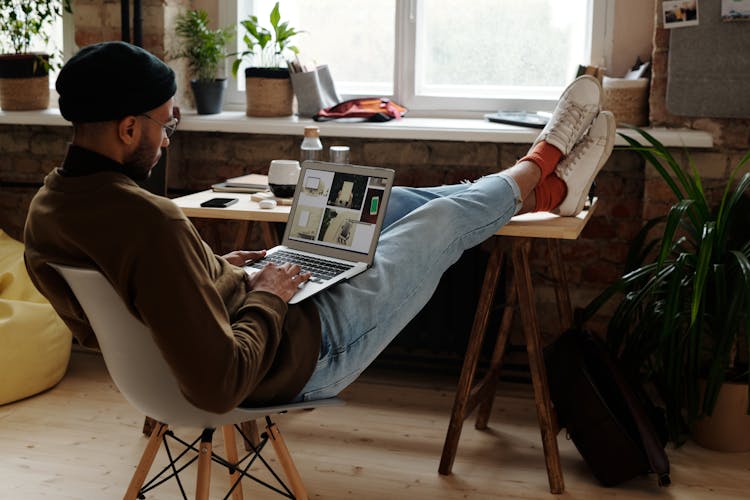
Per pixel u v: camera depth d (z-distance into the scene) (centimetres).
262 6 394
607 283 357
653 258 338
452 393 336
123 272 154
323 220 229
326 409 317
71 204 160
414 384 345
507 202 245
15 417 304
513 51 373
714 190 331
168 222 155
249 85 370
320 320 197
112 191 158
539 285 361
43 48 414
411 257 221
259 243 389
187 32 379
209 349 155
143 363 168
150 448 203
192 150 386
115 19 379
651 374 295
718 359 267
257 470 267
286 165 286
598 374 276
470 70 379
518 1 369
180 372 155
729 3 312
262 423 302
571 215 266
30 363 317
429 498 250
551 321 363
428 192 262
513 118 350
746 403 279
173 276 153
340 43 390
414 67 376
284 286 186
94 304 165
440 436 295
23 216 407
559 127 263
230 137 381
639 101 336
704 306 276
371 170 224
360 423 304
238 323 172
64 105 161
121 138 162
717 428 283
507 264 349
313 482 259
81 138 164
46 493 250
